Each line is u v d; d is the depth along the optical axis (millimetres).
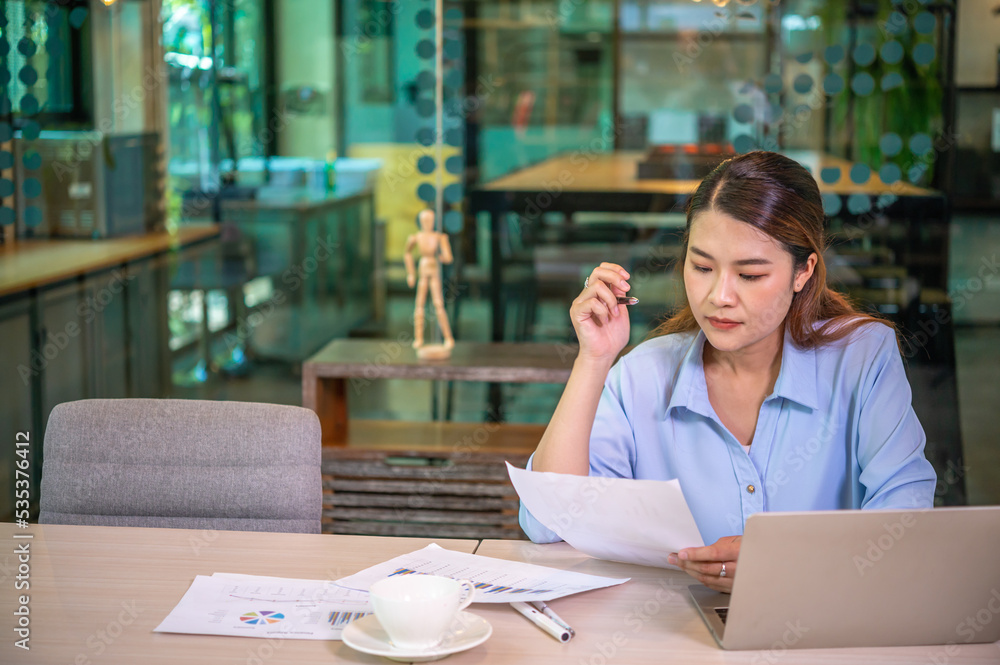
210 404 1408
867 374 1235
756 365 1257
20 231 3338
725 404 1281
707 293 1162
